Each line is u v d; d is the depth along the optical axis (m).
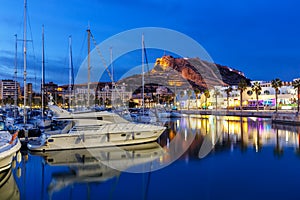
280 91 96.81
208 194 11.84
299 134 31.48
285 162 17.58
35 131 25.38
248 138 28.70
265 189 12.41
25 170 16.22
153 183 13.51
